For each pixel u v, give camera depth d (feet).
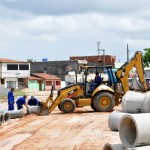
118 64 317.63
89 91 77.77
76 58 375.66
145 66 185.88
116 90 78.59
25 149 43.73
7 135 53.93
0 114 66.80
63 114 75.87
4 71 260.42
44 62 321.32
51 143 46.73
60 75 313.73
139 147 26.61
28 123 65.10
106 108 76.43
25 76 269.03
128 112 37.01
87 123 61.67
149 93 33.58
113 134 50.24
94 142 45.83
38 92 216.74
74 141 47.26
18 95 181.98
